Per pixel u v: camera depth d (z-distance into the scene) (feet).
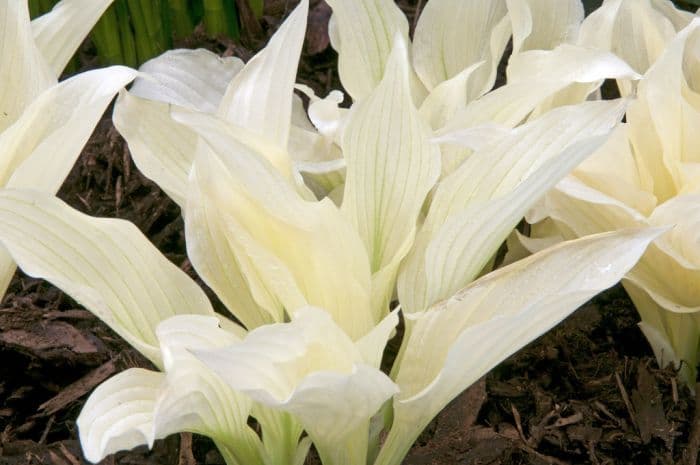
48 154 2.82
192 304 2.76
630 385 3.21
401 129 2.72
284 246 2.67
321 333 2.52
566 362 3.26
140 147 2.88
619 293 3.43
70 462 3.06
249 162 2.50
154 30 3.85
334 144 3.17
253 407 2.73
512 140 2.74
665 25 3.20
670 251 2.89
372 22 3.25
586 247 2.66
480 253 2.74
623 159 3.04
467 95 3.35
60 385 3.24
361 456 2.79
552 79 2.98
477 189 2.79
